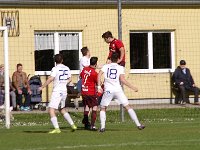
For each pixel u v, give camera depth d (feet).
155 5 282.56
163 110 248.11
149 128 181.98
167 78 284.82
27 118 224.74
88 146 142.51
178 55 287.07
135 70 280.72
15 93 249.96
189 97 281.33
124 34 279.08
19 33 264.93
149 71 282.77
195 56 288.71
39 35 270.87
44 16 269.03
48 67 272.92
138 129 177.58
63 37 274.16
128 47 279.69
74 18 273.33
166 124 197.16
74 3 271.08
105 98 171.63
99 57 276.21
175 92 282.77
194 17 288.51
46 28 270.05
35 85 254.27
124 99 172.65
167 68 286.46
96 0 273.33
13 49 263.90
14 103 248.93
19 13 264.72
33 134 168.66
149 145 143.54
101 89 173.37
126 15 278.87
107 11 276.41
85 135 164.55
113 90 171.22
